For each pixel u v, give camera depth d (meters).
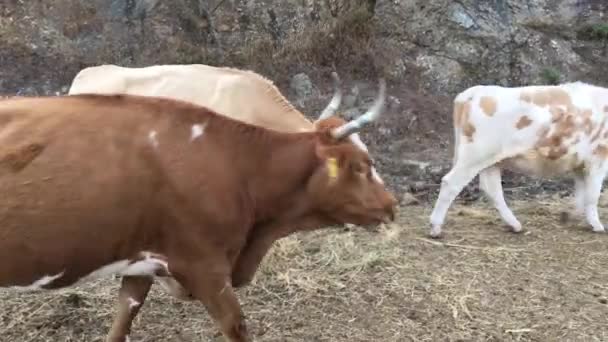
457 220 6.95
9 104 3.54
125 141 3.54
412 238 6.39
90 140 3.49
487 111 6.18
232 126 3.84
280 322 4.89
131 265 3.67
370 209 4.07
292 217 4.09
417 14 11.07
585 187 6.65
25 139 3.41
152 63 9.96
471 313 5.05
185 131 3.69
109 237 3.51
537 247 6.24
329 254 5.88
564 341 4.71
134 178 3.51
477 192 7.89
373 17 10.99
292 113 5.03
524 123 6.23
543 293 5.37
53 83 9.41
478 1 11.34
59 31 9.99
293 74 10.19
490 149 6.25
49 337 4.64
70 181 3.40
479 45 10.98
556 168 6.54
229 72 5.34
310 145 3.96
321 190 4.00
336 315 5.00
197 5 10.59
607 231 6.68
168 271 3.74
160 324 4.82
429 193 7.82
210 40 10.43
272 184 3.93
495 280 5.57
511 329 4.84
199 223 3.66
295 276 5.50
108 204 3.46
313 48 10.46
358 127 3.88
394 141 9.12
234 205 3.76
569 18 11.95
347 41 10.57
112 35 10.10
